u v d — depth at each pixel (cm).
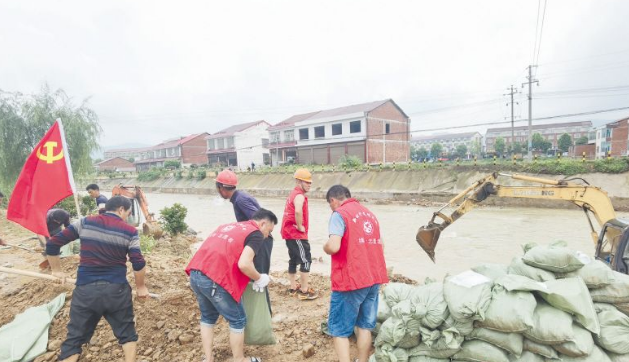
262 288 319
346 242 282
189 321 390
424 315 256
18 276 506
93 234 287
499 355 242
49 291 433
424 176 2358
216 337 367
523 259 295
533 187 560
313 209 2030
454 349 247
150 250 908
